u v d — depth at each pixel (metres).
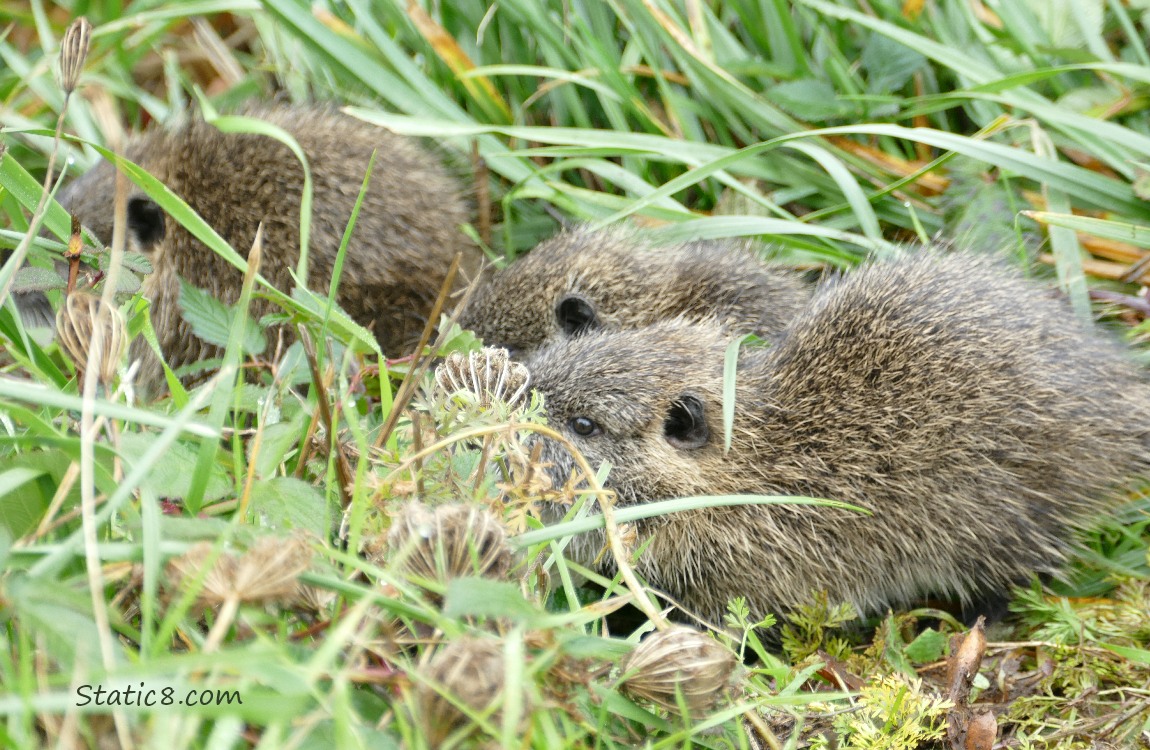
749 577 9.12
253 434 7.32
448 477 6.26
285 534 5.40
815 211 11.46
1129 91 11.06
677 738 5.13
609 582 6.46
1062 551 8.78
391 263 10.37
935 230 11.06
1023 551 8.72
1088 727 6.78
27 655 4.24
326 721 4.66
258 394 7.38
